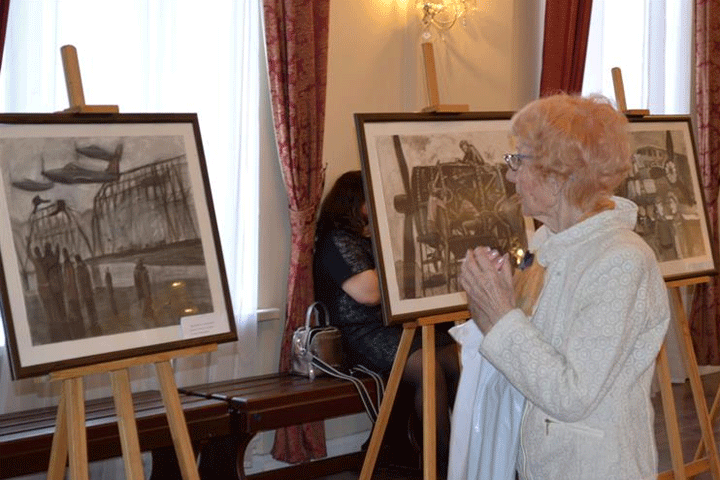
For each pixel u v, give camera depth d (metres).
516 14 5.72
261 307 4.50
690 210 4.39
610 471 1.88
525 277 2.13
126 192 2.80
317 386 3.99
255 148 4.41
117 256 2.74
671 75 6.72
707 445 4.14
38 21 3.67
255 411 3.69
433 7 5.17
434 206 3.52
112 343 2.66
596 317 1.82
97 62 3.87
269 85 4.40
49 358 2.54
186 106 4.14
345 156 4.87
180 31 4.11
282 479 4.20
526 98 5.82
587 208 1.95
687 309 6.88
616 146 1.92
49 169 2.66
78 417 2.56
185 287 2.86
